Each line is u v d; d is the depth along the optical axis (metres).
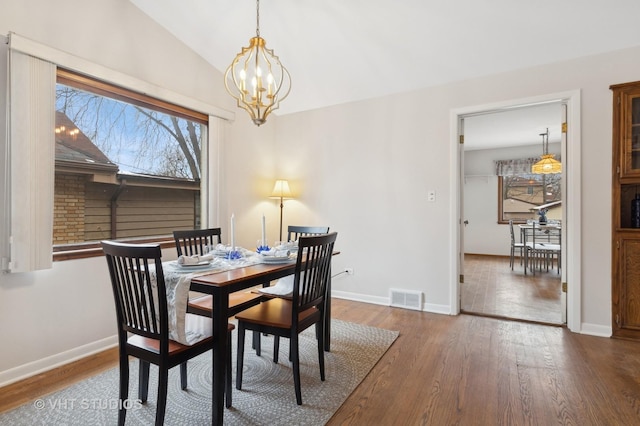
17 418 1.67
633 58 2.61
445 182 3.34
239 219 3.81
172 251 3.07
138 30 2.74
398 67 3.23
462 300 3.81
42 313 2.18
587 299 2.79
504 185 7.08
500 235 7.09
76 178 2.48
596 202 2.73
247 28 2.96
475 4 2.42
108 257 1.58
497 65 3.01
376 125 3.71
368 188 3.77
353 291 3.88
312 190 4.15
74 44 2.31
